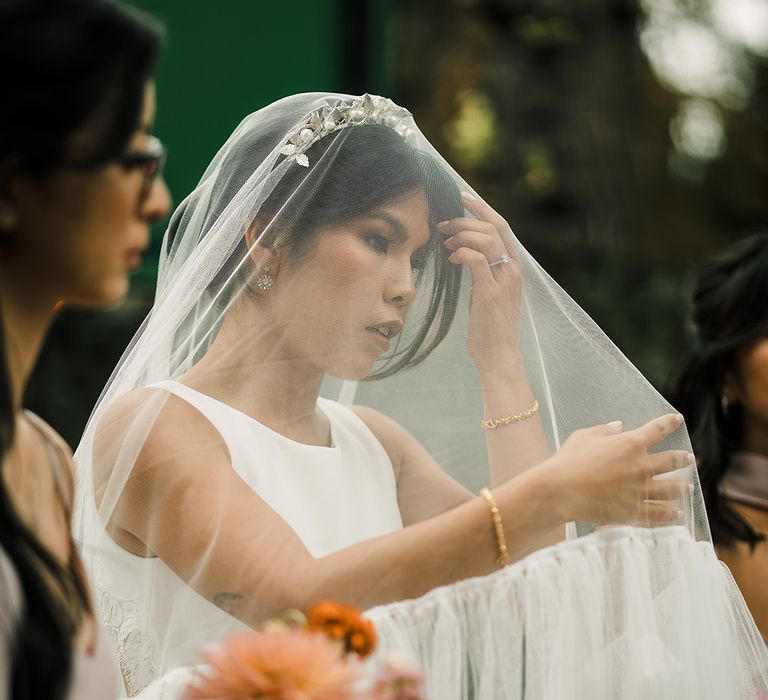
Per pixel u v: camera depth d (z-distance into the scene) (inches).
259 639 40.2
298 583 57.1
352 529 64.6
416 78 261.9
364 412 71.0
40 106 40.7
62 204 42.8
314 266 65.1
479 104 263.9
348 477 66.6
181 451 61.4
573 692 59.2
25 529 43.4
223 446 62.8
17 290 44.4
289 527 60.2
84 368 183.3
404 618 56.9
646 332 254.4
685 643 61.7
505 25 266.1
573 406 69.8
